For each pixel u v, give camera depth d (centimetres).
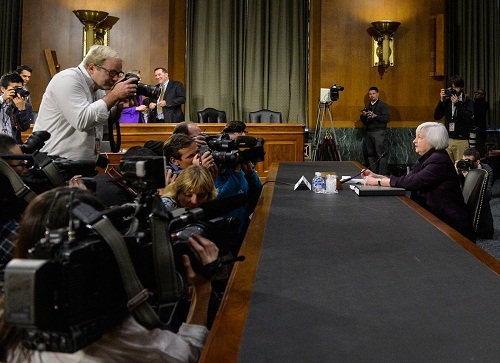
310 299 176
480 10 1113
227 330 150
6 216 208
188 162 329
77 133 319
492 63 1117
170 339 142
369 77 1098
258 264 217
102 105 309
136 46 1046
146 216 136
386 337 146
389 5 1093
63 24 1023
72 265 109
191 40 1084
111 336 130
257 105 1095
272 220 305
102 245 116
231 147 341
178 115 906
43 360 128
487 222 609
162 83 905
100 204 133
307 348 139
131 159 141
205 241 152
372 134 1048
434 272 207
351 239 260
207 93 1086
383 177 439
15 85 664
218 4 1081
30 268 103
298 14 1097
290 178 499
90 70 320
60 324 111
